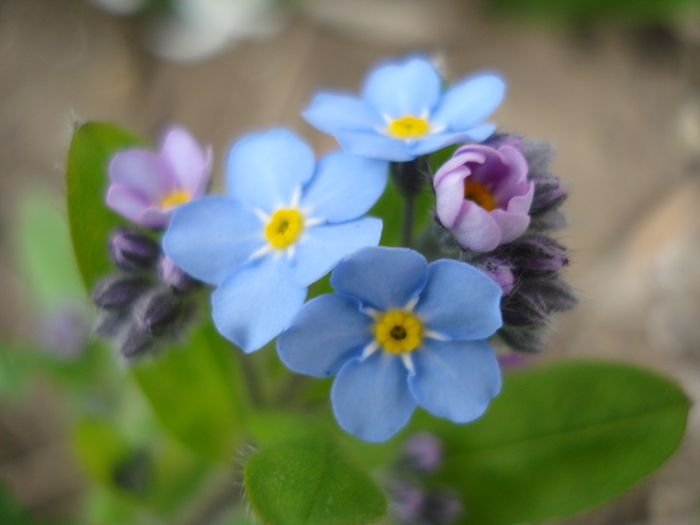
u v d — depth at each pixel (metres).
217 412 0.05
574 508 0.05
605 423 0.05
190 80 0.09
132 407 0.06
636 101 0.09
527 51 0.10
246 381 0.05
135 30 0.09
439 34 0.10
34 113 0.09
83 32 0.09
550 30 0.10
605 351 0.08
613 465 0.05
